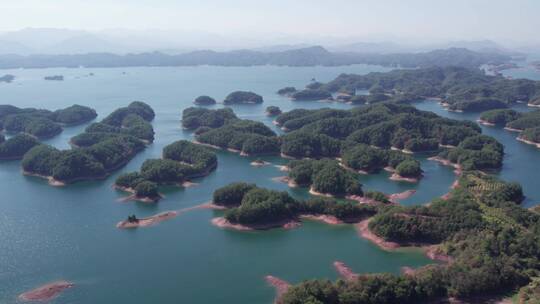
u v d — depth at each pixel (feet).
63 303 564.71
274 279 610.65
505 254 608.60
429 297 545.85
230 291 585.63
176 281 610.24
